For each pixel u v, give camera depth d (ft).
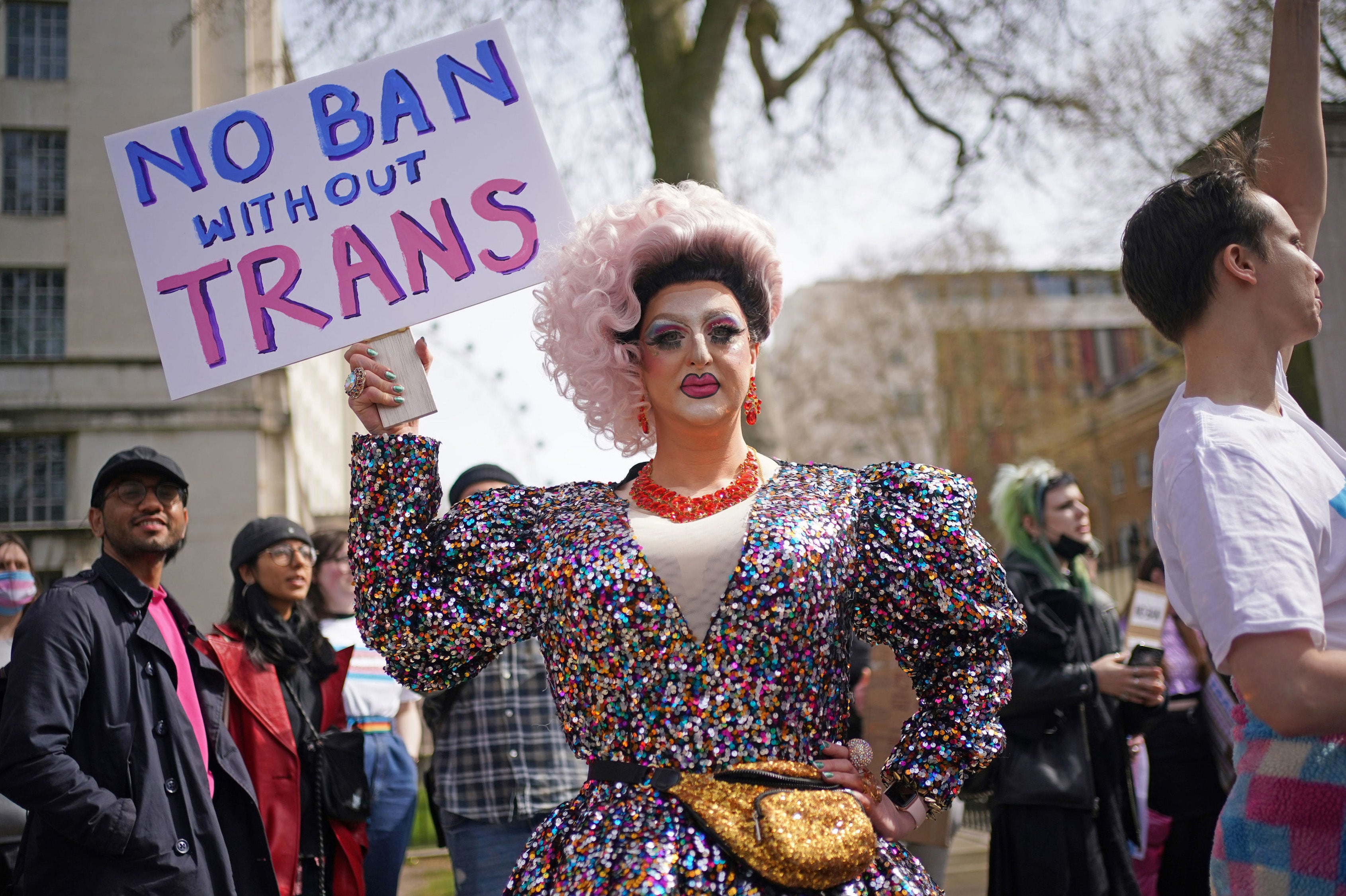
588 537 6.14
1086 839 11.42
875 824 5.85
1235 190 6.33
